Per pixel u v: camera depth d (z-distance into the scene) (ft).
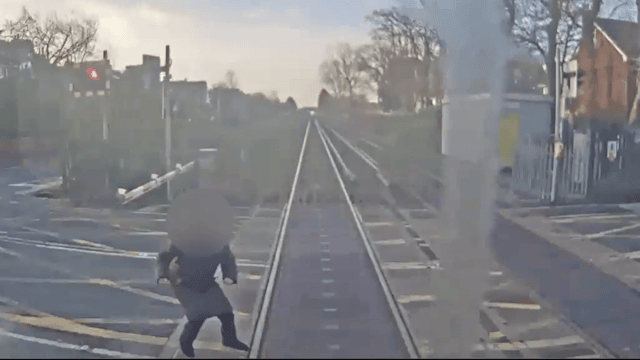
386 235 39.17
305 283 28.17
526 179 61.26
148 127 103.91
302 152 112.57
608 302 25.36
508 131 72.90
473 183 57.31
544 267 30.76
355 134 165.99
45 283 29.25
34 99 131.03
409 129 120.67
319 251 34.76
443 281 27.73
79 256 35.04
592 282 28.32
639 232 40.19
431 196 55.72
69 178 62.34
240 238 38.40
